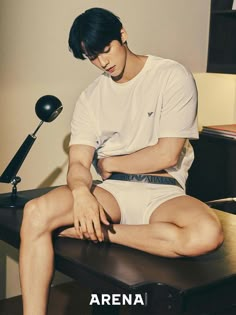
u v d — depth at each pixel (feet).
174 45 10.48
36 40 8.83
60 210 6.51
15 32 8.61
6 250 9.11
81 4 9.16
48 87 9.07
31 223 6.40
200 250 6.07
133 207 6.86
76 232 6.70
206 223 6.13
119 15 9.63
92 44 6.43
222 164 10.07
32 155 9.11
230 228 7.38
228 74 11.40
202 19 10.78
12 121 8.81
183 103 6.82
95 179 9.95
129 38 9.86
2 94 8.65
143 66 7.10
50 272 6.38
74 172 6.97
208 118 11.28
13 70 8.69
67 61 9.20
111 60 6.63
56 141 9.34
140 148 7.07
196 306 5.49
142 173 7.06
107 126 7.23
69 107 9.37
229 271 5.90
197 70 10.93
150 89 7.00
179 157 7.20
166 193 6.91
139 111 7.04
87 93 7.45
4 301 9.07
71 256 6.26
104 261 6.13
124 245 6.57
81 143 7.30
